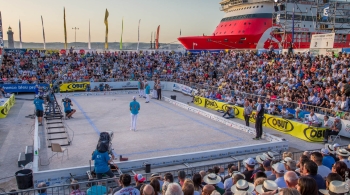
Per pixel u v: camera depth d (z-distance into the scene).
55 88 28.75
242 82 24.38
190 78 30.59
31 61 33.84
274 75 23.89
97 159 8.77
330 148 8.29
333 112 15.37
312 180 3.97
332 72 20.86
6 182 9.44
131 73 34.12
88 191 7.43
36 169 9.66
